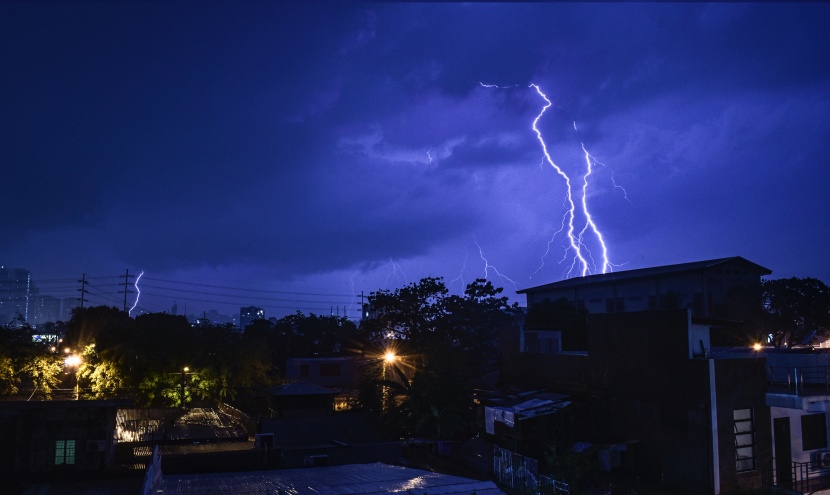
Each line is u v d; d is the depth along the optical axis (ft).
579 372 85.15
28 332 124.57
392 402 119.34
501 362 105.50
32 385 129.90
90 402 68.54
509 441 78.74
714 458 64.54
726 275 159.63
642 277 169.89
